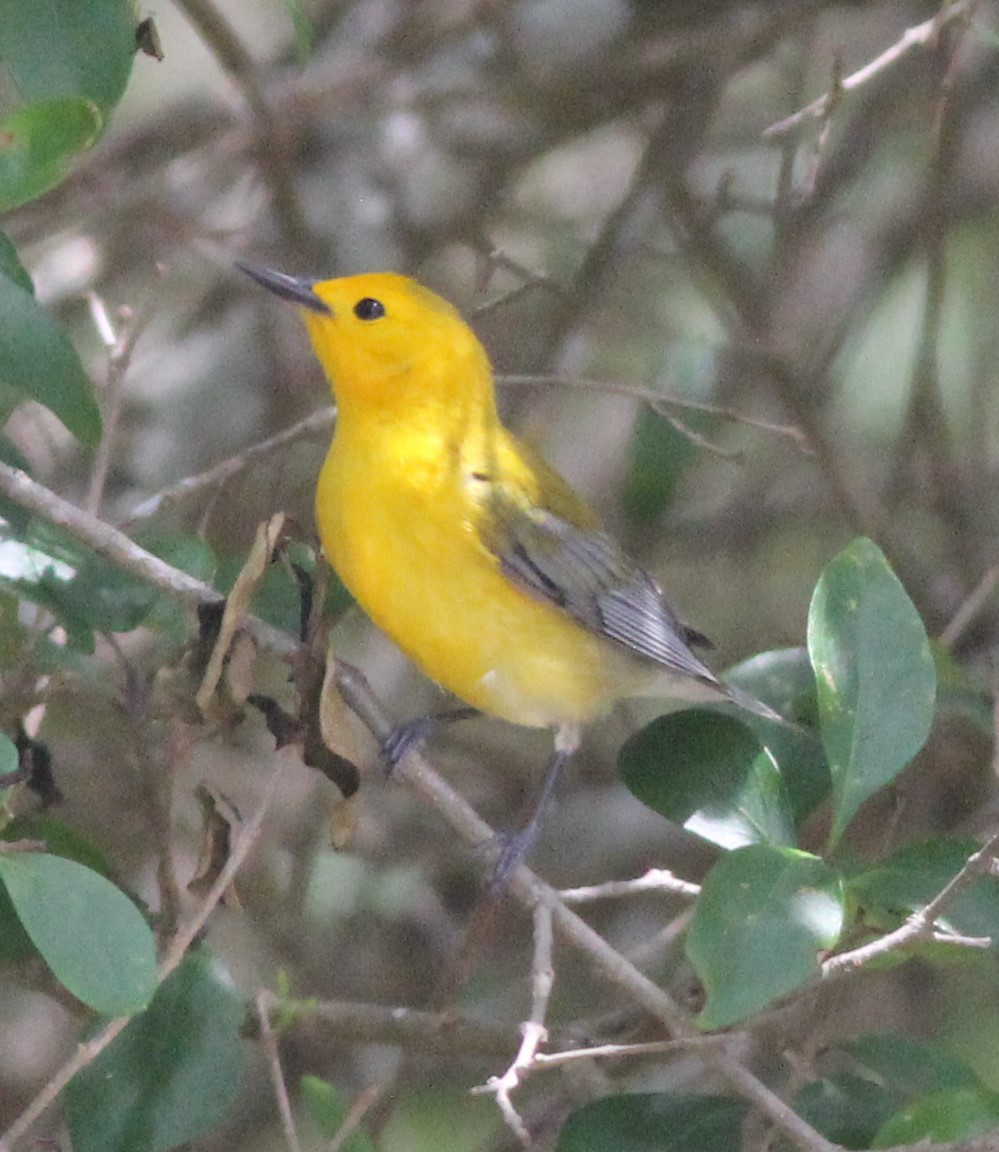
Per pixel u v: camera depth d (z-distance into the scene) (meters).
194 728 7.52
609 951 7.39
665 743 7.98
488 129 13.10
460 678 9.00
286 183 12.05
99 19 6.77
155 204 12.09
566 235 13.42
